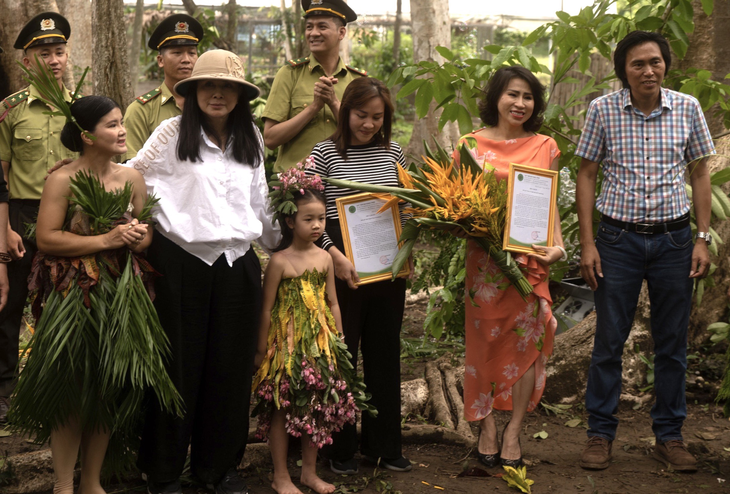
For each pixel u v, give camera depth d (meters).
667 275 3.48
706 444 3.82
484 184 3.29
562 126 4.66
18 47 4.08
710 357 4.82
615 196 3.50
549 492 3.27
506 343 3.47
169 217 2.88
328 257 3.23
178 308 2.91
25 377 2.69
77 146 2.79
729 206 4.04
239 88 2.95
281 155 3.82
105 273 2.76
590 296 5.35
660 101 3.46
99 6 5.09
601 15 4.41
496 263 3.38
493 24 26.06
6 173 4.00
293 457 3.57
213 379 3.02
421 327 5.80
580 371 4.41
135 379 2.71
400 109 19.77
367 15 24.83
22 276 3.99
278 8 19.41
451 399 4.23
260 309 3.11
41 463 3.15
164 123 2.95
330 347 3.12
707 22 5.09
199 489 3.17
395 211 3.33
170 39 3.92
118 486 3.20
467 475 3.42
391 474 3.42
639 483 3.37
